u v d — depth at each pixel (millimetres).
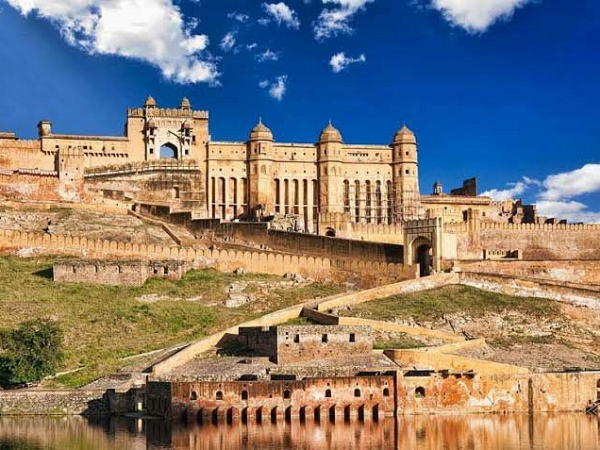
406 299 101500
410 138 156125
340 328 78875
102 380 77125
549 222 159250
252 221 139000
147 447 59500
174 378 74000
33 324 80688
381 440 62156
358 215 153750
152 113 153375
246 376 73250
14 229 118312
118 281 102812
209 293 102500
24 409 73688
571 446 60750
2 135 147250
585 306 102938
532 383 74500
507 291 106375
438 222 113625
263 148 151625
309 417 70000
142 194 144625
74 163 135125
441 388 72938
